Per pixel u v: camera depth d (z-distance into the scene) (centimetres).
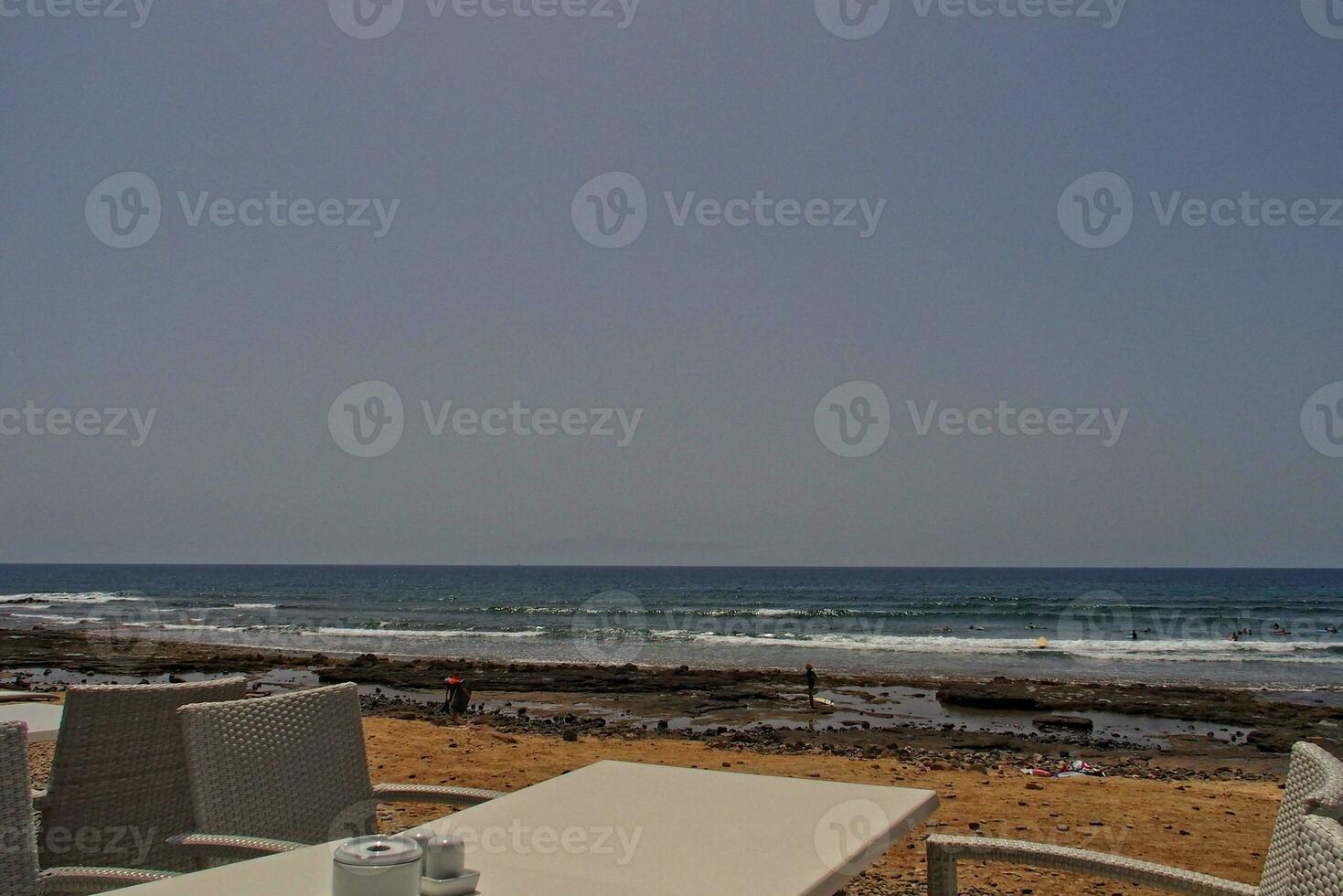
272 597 6938
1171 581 9925
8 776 245
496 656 3000
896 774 889
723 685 2128
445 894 187
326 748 304
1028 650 3275
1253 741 1410
